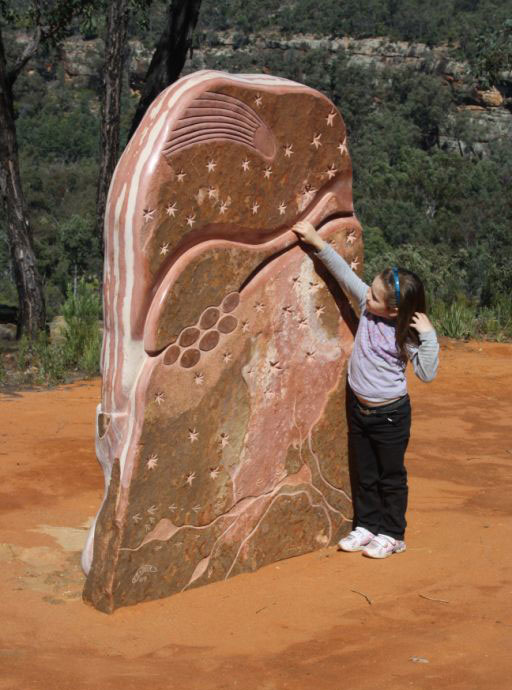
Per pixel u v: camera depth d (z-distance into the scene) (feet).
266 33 529.86
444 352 44.73
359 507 17.22
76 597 15.29
